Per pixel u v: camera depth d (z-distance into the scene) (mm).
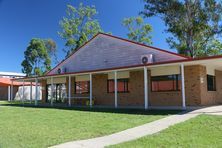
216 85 18984
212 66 17625
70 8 42750
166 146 7047
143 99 18797
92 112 15062
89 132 9078
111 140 7926
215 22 29984
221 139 7605
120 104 20125
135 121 11117
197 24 29219
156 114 12992
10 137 8352
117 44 21469
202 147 6828
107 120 11719
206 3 29328
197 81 16375
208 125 9375
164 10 30375
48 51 54969
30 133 8961
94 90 22062
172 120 10836
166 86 17719
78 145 7316
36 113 15625
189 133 8461
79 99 23359
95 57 23031
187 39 30688
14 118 13336
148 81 18578
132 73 19594
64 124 10906
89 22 43406
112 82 20969
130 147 7004
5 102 31734
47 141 7750
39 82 30469
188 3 29734
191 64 16125
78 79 23609
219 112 12227
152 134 8562
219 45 32375
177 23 30391
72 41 42312
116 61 21312
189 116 11469
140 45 19750
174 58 17625
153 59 18719
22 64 51594
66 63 25469
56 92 26219
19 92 40312
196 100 16312
